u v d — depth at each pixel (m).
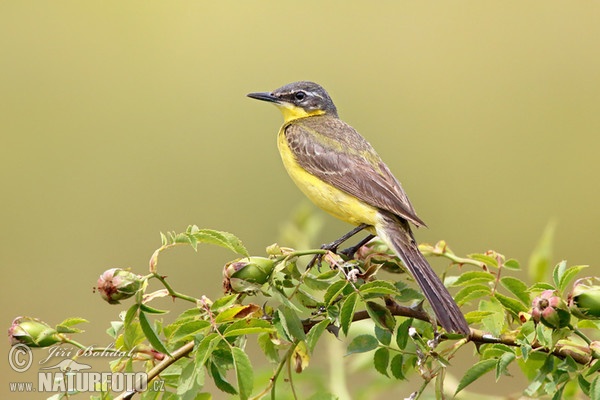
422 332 10.22
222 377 8.96
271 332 9.38
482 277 10.20
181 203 24.25
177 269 22.62
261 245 23.83
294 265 9.71
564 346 9.52
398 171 25.22
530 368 10.21
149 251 23.52
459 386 9.32
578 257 23.95
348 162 14.49
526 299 10.11
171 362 9.02
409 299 9.91
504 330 10.02
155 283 22.08
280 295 9.31
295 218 14.01
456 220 24.66
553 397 9.46
